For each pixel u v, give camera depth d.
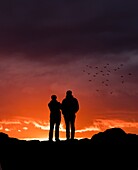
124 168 16.14
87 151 16.52
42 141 17.31
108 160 16.27
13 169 16.55
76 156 16.39
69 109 18.72
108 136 17.20
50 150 16.66
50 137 18.94
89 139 17.48
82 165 16.20
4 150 17.00
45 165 16.34
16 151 16.88
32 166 16.42
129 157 16.34
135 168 16.16
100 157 16.34
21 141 17.42
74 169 16.16
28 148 16.88
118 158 16.30
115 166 16.16
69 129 18.89
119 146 16.64
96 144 16.78
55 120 18.97
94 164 16.19
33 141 17.34
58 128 19.00
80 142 17.05
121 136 17.17
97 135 17.52
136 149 16.52
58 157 16.42
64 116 18.84
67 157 16.39
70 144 16.83
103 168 16.14
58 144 16.88
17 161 16.64
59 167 16.22
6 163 16.72
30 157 16.61
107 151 16.48
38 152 16.67
